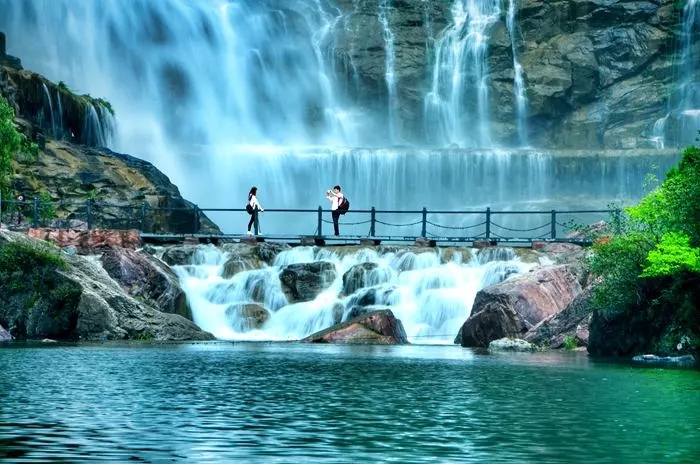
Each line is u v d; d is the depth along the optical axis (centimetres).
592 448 1027
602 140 7319
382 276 3606
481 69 7562
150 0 7206
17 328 3091
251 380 1711
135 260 3509
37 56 6794
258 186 6531
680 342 2416
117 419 1199
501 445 1042
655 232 2562
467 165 6588
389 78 7562
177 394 1474
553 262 3369
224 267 3753
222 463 927
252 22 7569
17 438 1050
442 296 3506
